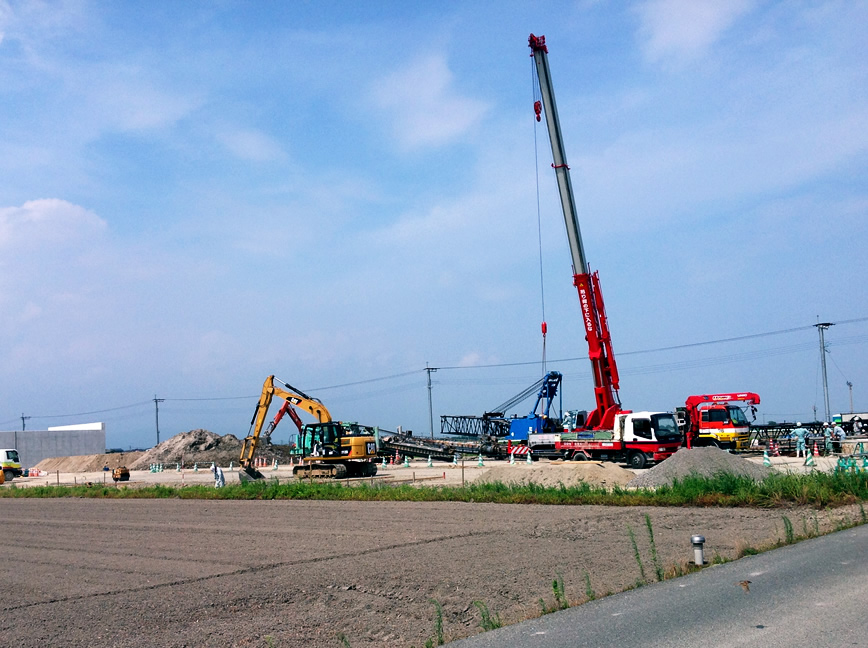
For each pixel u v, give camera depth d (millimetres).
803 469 30703
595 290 39562
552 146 40062
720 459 26469
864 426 64750
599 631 8070
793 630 7586
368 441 43406
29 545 18531
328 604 10805
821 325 70250
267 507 26297
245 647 8891
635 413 36125
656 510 19625
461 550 14789
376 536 17438
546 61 40312
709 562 11711
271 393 48688
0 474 60188
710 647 7211
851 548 11984
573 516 19344
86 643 9188
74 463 88062
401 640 8938
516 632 8375
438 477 40562
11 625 10141
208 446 82688
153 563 14820
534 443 42625
